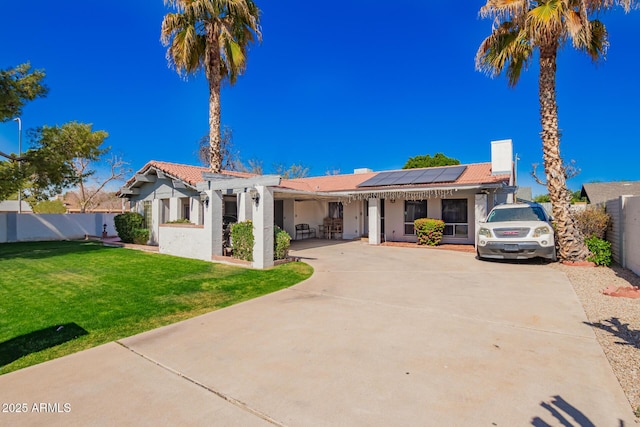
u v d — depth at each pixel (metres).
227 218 16.80
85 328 5.14
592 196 25.66
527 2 9.61
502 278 8.55
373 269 10.11
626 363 3.71
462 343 4.36
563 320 5.22
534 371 3.57
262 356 4.04
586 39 9.11
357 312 5.78
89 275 9.28
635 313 5.44
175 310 6.05
